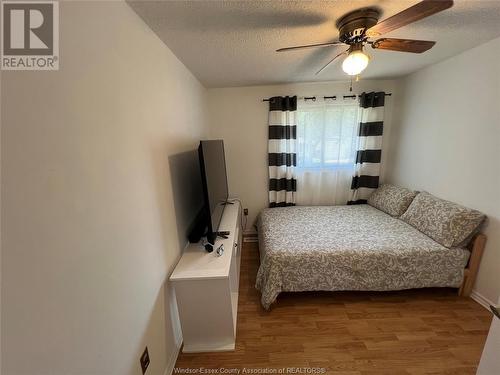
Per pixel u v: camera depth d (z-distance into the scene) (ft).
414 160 9.28
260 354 5.34
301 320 6.26
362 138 10.50
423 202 8.04
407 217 8.41
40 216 2.07
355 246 6.88
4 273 1.79
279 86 10.42
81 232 2.54
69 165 2.40
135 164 3.74
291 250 6.83
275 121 10.41
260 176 11.42
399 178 10.29
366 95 10.13
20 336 1.90
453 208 6.95
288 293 7.29
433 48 6.52
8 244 1.81
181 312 5.21
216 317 5.27
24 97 1.97
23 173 1.94
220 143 8.21
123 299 3.33
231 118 10.84
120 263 3.27
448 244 6.57
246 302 7.01
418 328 5.88
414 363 5.02
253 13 4.15
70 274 2.39
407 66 8.27
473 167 6.72
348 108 10.42
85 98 2.64
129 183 3.54
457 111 7.21
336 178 11.16
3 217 1.78
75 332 2.45
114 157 3.17
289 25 4.61
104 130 2.97
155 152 4.54
